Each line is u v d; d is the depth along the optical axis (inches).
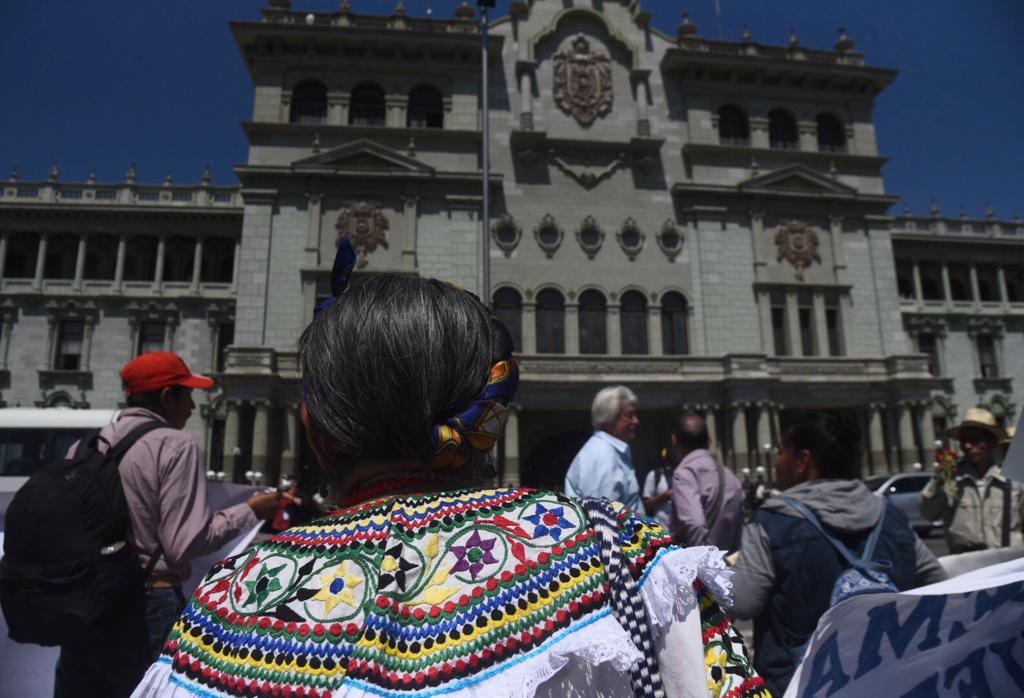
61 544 111.4
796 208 1402.6
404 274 57.7
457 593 43.2
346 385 51.1
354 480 53.6
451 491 50.2
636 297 1336.1
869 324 1375.5
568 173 1354.6
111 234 1566.2
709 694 45.7
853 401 1295.5
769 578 129.2
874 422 1286.9
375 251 1269.7
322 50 1354.6
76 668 119.0
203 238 1582.2
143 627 125.1
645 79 1422.2
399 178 1282.0
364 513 48.5
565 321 1300.4
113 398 1491.1
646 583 47.6
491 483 58.9
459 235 1298.0
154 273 1595.7
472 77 1379.2
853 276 1396.4
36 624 110.8
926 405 1280.8
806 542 126.5
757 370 1252.5
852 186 1453.0
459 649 41.3
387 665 40.9
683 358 1256.8
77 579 111.7
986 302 1784.0
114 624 120.6
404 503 48.5
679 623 47.3
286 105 1331.2
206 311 1549.0
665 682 46.4
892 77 1473.9
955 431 233.0
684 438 222.2
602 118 1400.1
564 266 1320.1
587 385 1210.0
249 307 1218.0
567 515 49.3
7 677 135.6
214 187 1600.6
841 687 85.7
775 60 1433.3
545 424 1323.8
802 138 1461.6
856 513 127.4
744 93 1462.8
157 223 1572.3
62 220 1551.4
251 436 1189.7
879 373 1310.3
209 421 1502.2
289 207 1268.5
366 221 1275.8
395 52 1365.7
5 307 1505.9
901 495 826.8
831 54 1492.4
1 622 135.6
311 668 40.9
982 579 83.0
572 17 1438.2
